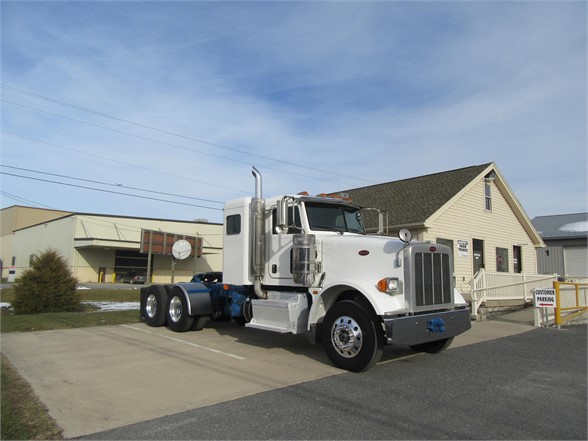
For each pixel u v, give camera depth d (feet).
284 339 28.81
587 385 18.38
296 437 12.75
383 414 14.64
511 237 65.00
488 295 43.29
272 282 25.84
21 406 15.14
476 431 13.29
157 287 34.42
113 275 144.25
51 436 12.72
